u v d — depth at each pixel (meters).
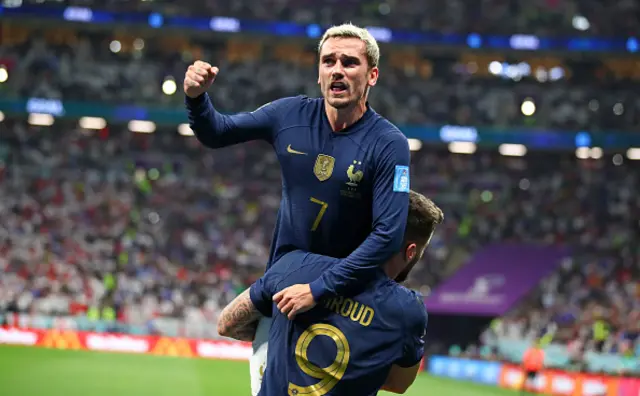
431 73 38.91
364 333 3.67
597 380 21.00
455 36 36.97
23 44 35.97
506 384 23.38
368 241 3.73
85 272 29.06
